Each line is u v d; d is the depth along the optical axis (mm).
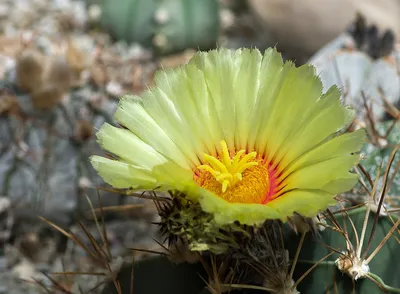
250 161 234
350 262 244
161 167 213
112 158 245
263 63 237
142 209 458
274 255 233
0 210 427
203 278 246
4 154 428
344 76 406
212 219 214
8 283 421
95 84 454
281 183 229
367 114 320
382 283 242
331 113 223
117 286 257
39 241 446
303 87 229
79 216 446
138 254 417
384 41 419
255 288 235
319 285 247
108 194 442
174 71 235
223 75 234
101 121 444
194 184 208
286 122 232
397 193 279
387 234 250
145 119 229
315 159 221
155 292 258
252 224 205
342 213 258
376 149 296
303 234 239
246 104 237
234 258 232
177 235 221
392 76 401
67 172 433
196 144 235
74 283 406
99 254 285
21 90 431
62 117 434
